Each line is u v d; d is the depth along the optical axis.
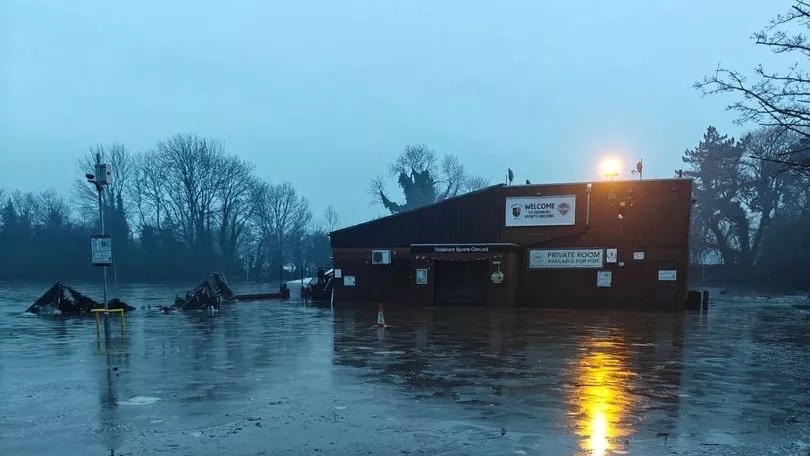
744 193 58.88
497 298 28.48
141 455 6.04
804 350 14.03
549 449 6.24
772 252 58.53
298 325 20.00
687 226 26.72
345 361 12.09
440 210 31.09
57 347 14.30
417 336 16.61
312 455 6.03
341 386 9.52
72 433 6.83
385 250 32.06
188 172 81.62
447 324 20.27
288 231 100.75
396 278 32.03
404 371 10.94
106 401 8.44
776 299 41.62
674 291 26.75
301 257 102.19
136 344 14.86
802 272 55.53
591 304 27.92
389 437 6.66
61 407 8.08
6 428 7.04
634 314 25.09
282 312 26.31
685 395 8.97
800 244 54.19
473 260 29.25
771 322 21.78
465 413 7.77
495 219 29.91
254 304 32.78
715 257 70.00
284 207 99.81
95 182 15.27
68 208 90.06
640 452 6.18
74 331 18.22
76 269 77.25
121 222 81.50
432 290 29.78
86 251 78.44
